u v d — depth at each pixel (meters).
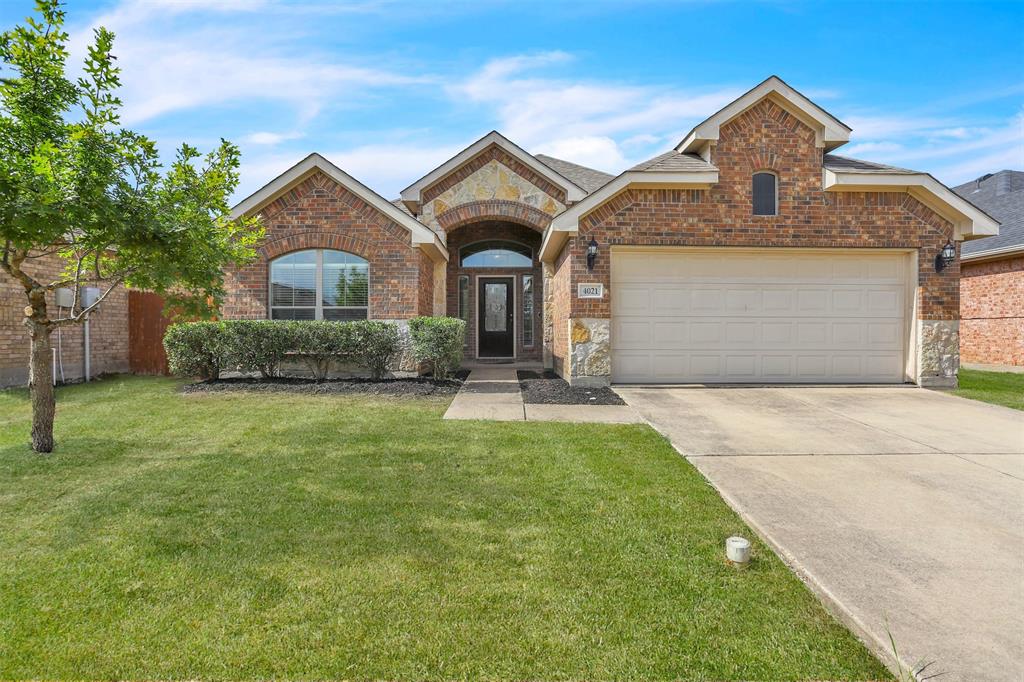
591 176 15.43
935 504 4.00
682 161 10.10
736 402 8.28
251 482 4.40
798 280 10.11
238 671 2.19
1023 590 2.79
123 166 4.75
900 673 2.19
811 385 10.01
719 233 9.80
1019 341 14.33
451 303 15.33
